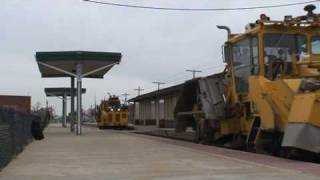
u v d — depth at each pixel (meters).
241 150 21.84
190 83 27.75
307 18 20.56
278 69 19.25
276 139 18.95
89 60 41.44
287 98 17.72
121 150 22.66
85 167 16.36
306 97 16.52
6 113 18.09
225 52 23.70
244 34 21.50
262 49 20.09
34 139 32.56
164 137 35.94
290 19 20.41
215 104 24.66
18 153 21.47
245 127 21.69
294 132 16.53
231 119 23.41
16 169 16.06
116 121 63.91
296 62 19.31
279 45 20.25
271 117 18.47
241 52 22.09
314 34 20.61
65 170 15.68
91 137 35.41
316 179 12.80
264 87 18.97
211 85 25.30
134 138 33.38
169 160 17.91
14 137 20.61
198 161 17.34
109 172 15.02
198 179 13.25
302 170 14.33
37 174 14.84
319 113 16.19
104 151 22.28
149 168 15.77
